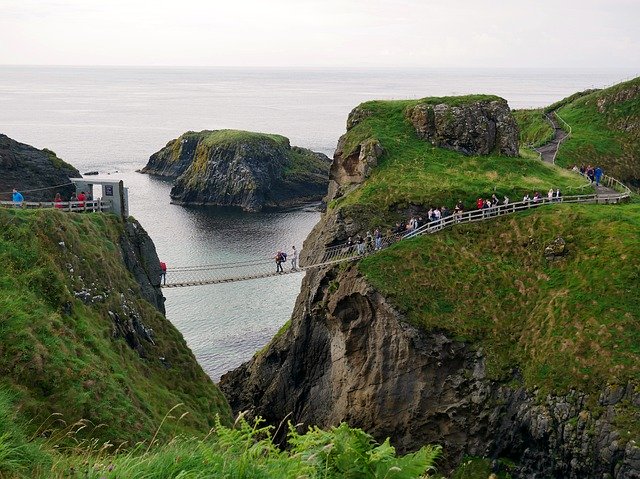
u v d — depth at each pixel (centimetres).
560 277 4912
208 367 6406
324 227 5906
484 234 5434
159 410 2978
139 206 14125
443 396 4650
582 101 10831
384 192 5888
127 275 3828
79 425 2319
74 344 2712
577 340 4338
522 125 10844
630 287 4556
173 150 18125
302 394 5678
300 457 1082
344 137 7069
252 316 7669
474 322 4772
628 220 5231
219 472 1011
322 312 5462
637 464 3659
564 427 4025
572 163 8625
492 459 4366
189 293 8369
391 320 4853
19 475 1117
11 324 2539
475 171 6438
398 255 5175
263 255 9888
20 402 2214
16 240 3075
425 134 6875
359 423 4988
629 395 3928
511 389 4412
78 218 3656
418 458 1055
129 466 1045
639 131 9550
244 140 15225
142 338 3566
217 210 14088
